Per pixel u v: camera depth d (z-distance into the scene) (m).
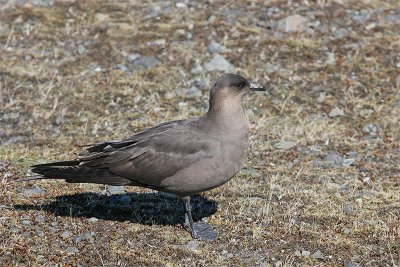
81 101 15.88
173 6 19.53
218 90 11.13
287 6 19.52
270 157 14.04
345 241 11.06
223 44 17.97
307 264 10.45
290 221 11.62
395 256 10.66
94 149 11.24
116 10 19.30
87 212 11.69
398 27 18.80
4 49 17.64
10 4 19.34
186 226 11.39
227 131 11.10
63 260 10.20
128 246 10.69
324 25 18.70
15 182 12.52
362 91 16.47
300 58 17.55
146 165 11.02
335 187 12.90
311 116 15.61
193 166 10.92
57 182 12.70
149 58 17.39
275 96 16.28
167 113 15.50
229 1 19.73
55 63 17.23
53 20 18.80
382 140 14.79
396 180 13.20
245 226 11.45
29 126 14.91
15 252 10.25
